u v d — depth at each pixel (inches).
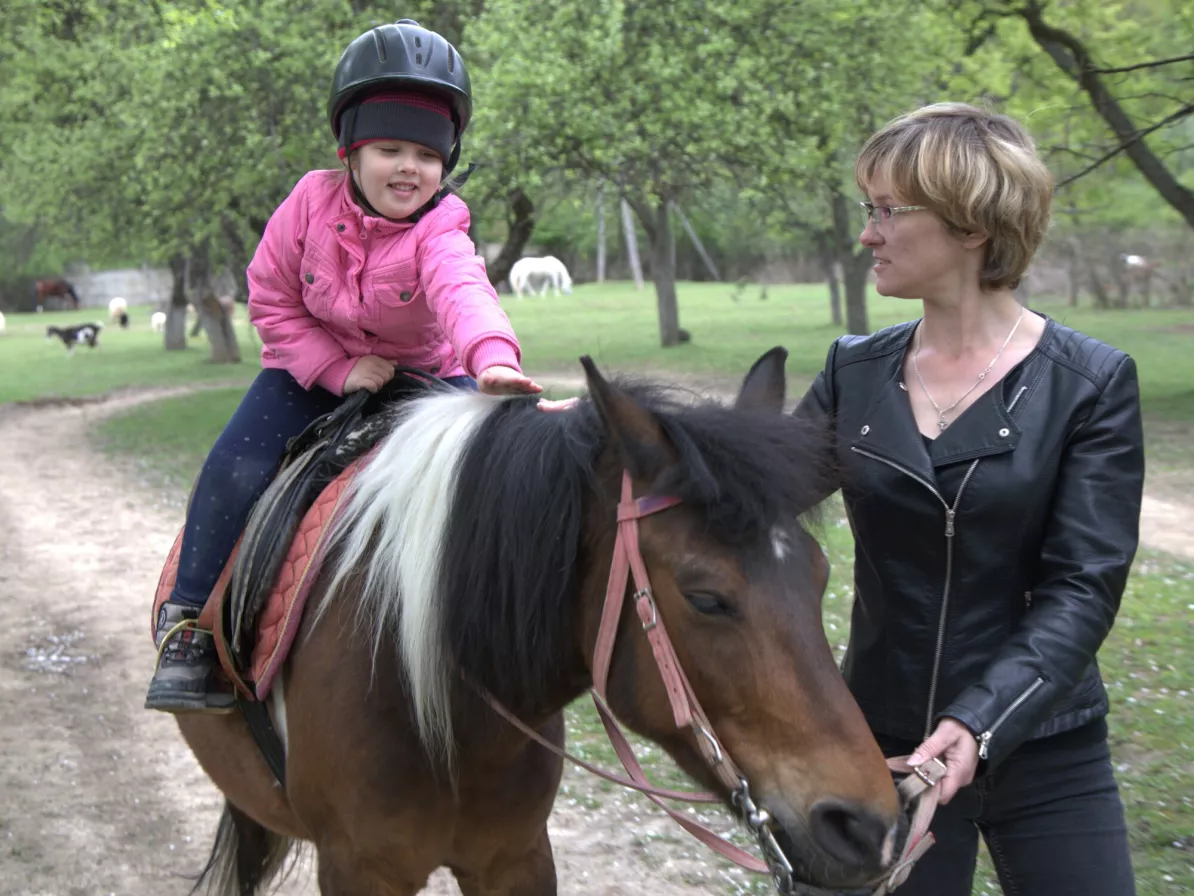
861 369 82.0
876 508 77.6
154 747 189.0
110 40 556.7
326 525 86.4
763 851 63.7
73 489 431.2
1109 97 446.6
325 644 83.8
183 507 394.3
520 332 1093.1
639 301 1544.0
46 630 253.8
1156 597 241.1
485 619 74.5
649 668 65.9
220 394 738.2
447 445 78.2
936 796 64.9
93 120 574.2
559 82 417.7
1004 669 68.6
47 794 169.5
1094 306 1059.9
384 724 80.0
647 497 66.1
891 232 75.3
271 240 92.5
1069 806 76.0
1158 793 151.4
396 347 94.1
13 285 2001.7
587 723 190.2
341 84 87.5
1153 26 484.1
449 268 84.6
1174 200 483.5
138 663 231.9
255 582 88.8
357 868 83.1
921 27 499.8
